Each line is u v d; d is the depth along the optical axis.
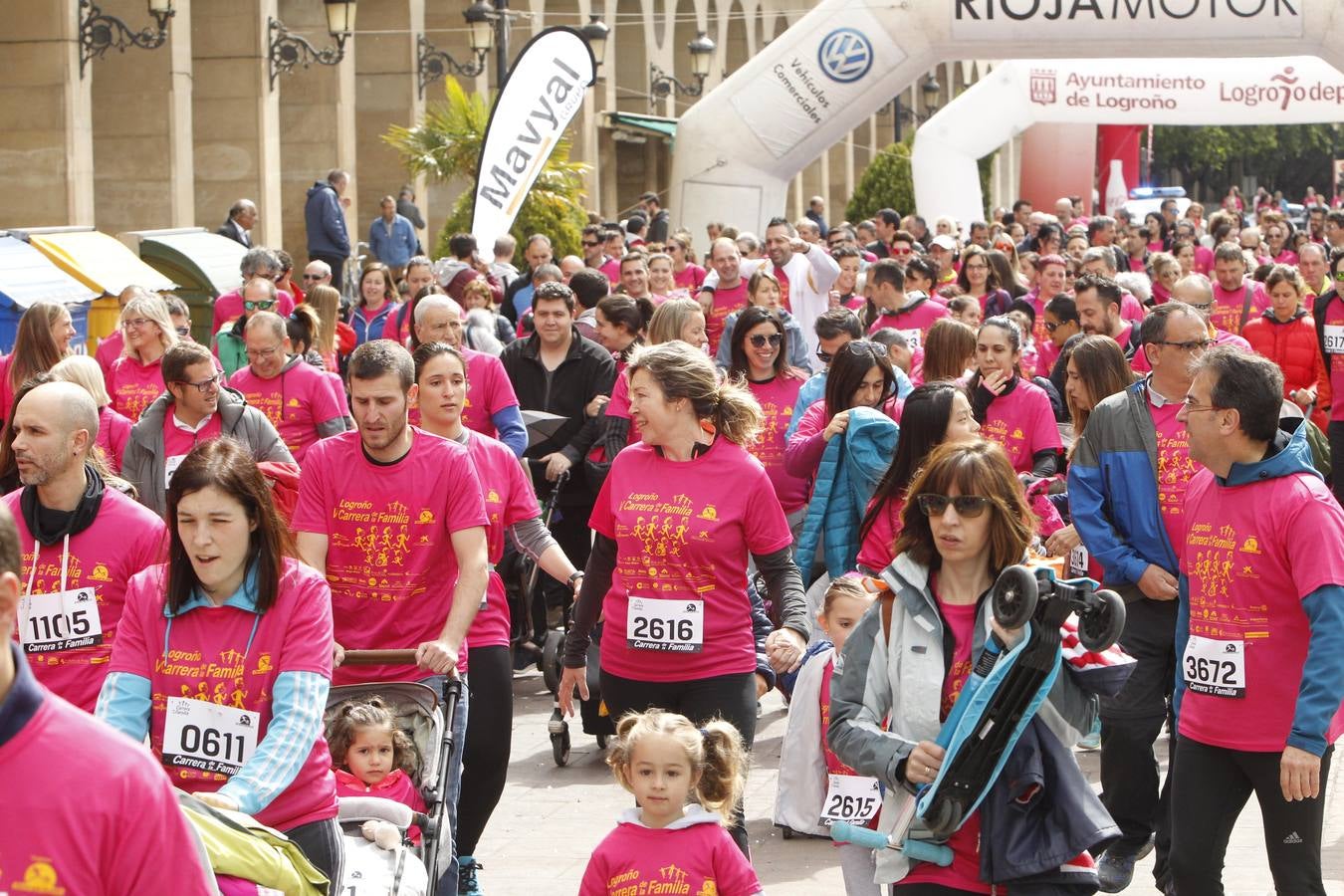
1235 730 8.41
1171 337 10.77
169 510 7.36
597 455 16.91
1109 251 24.42
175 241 29.78
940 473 7.12
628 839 8.40
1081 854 7.25
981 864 7.07
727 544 9.74
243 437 13.21
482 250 24.98
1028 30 36.28
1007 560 7.15
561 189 36.69
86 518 8.77
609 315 18.06
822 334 14.64
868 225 39.50
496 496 10.83
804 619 9.70
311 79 46.50
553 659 15.32
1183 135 123.88
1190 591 8.59
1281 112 46.66
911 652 7.22
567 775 14.32
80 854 4.46
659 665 9.84
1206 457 8.34
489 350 19.05
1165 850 10.62
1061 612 6.80
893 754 7.05
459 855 10.49
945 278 29.08
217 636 7.40
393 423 9.54
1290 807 8.36
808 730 10.18
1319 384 20.27
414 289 24.08
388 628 9.70
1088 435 11.18
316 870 6.61
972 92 48.19
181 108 39.75
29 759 4.45
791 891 11.23
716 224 35.56
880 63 38.09
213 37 42.25
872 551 11.10
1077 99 47.59
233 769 7.37
